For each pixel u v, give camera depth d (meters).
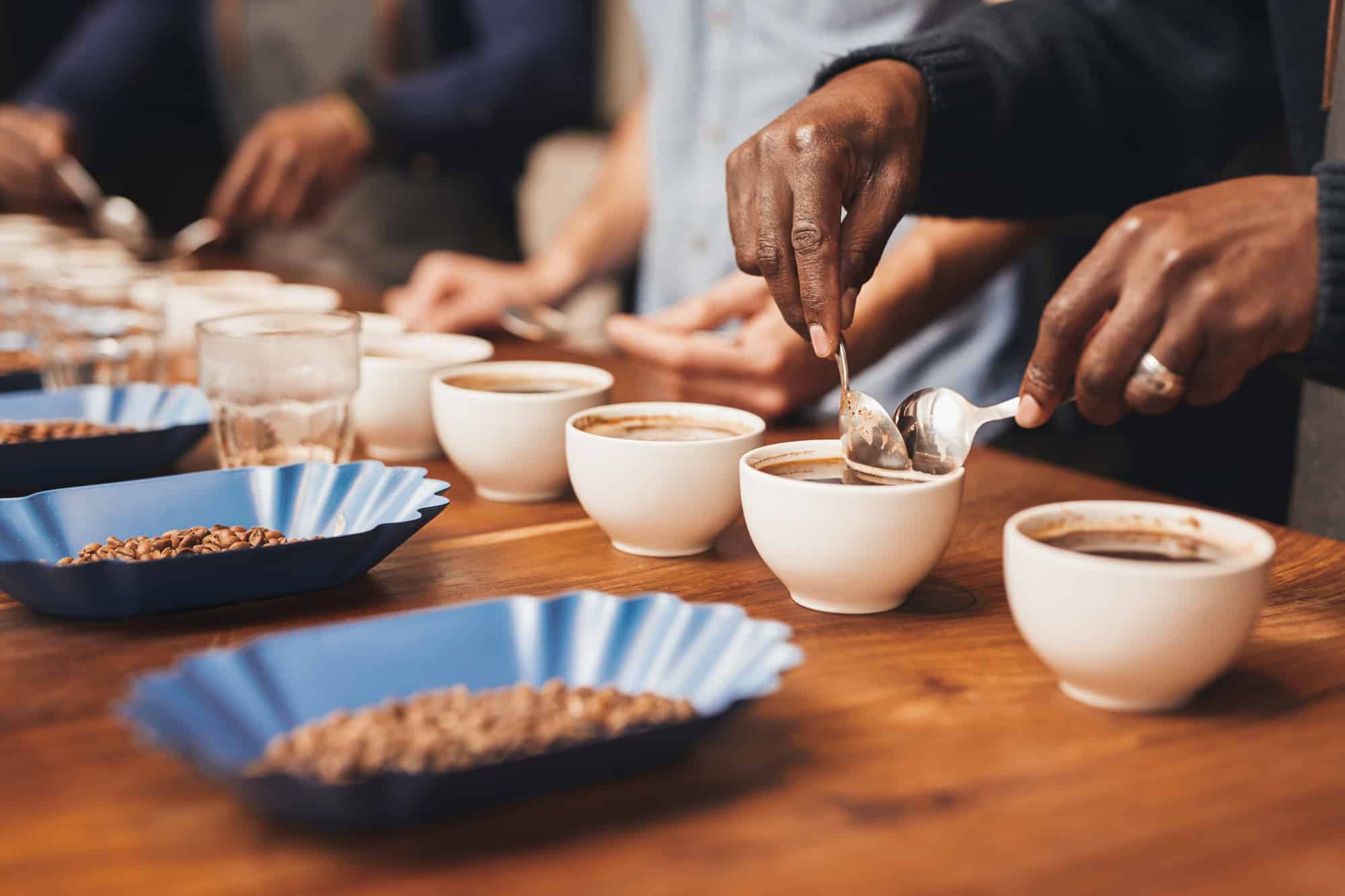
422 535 0.93
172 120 3.35
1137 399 0.82
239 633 0.73
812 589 0.77
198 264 2.37
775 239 0.83
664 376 1.27
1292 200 0.80
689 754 0.58
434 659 0.61
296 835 0.51
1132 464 1.73
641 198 2.09
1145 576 0.60
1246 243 0.79
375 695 0.59
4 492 0.97
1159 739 0.61
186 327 1.53
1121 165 1.23
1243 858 0.50
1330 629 0.75
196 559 0.71
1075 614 0.62
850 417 0.84
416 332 1.71
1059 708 0.65
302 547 0.74
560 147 4.34
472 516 0.98
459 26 3.05
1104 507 0.70
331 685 0.58
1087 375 0.82
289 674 0.57
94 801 0.54
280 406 0.99
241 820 0.52
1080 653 0.62
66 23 3.92
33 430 1.04
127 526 0.82
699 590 0.82
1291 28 1.11
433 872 0.49
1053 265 1.76
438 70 2.65
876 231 0.87
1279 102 1.35
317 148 2.34
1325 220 0.78
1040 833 0.52
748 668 0.58
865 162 0.86
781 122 0.85
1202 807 0.54
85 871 0.48
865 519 0.73
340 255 2.79
